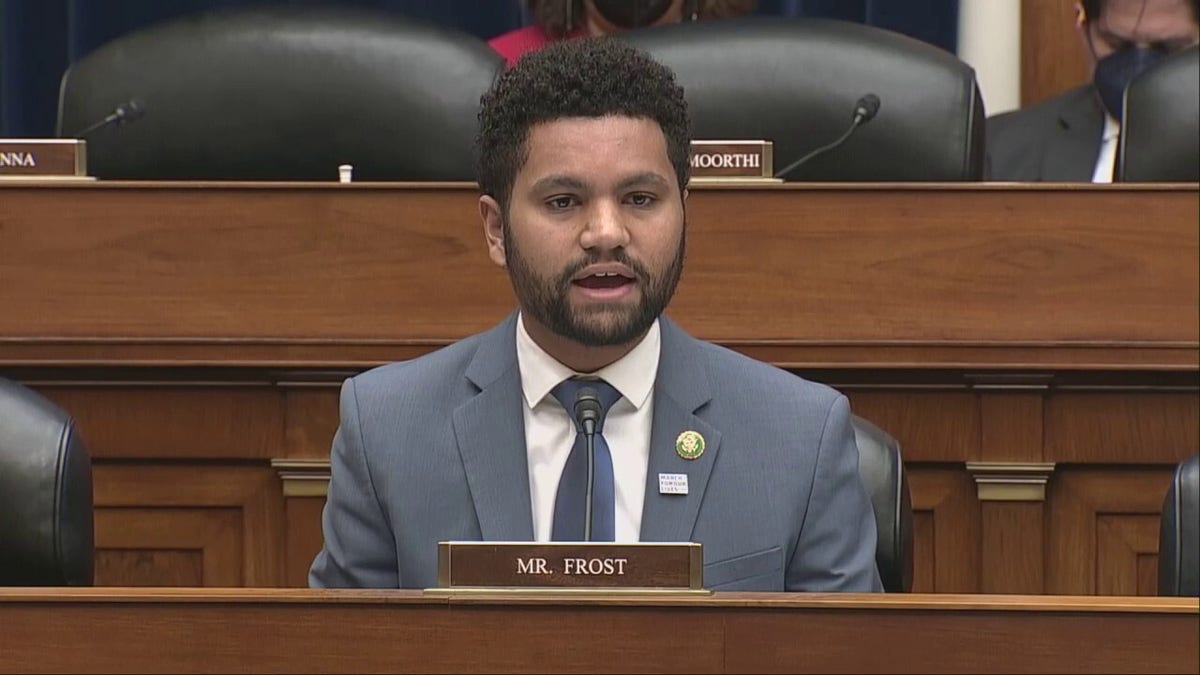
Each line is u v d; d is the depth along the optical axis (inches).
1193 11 485.4
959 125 377.1
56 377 359.6
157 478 361.1
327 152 390.3
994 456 354.3
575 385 269.6
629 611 207.8
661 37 395.9
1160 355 350.0
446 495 269.1
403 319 354.6
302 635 209.3
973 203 351.6
